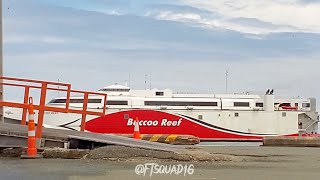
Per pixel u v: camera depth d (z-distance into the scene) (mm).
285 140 30562
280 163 14539
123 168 12328
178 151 15523
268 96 61812
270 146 30297
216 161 14664
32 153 15281
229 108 60906
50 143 16578
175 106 59469
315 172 11984
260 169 12641
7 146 15836
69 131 18250
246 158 16062
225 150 21328
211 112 60156
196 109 59906
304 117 63188
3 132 15711
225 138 60031
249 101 61594
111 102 57688
